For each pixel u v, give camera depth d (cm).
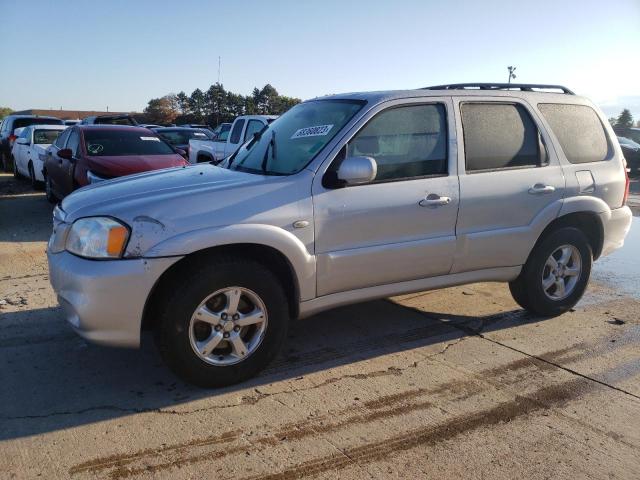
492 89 485
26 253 725
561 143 498
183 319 352
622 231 538
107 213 351
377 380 395
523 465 303
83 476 285
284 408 355
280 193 376
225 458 303
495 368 416
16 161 1588
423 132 434
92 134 953
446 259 441
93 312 338
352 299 415
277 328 383
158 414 345
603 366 423
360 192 401
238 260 364
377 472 294
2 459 296
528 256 487
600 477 294
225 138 1418
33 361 411
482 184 448
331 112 440
